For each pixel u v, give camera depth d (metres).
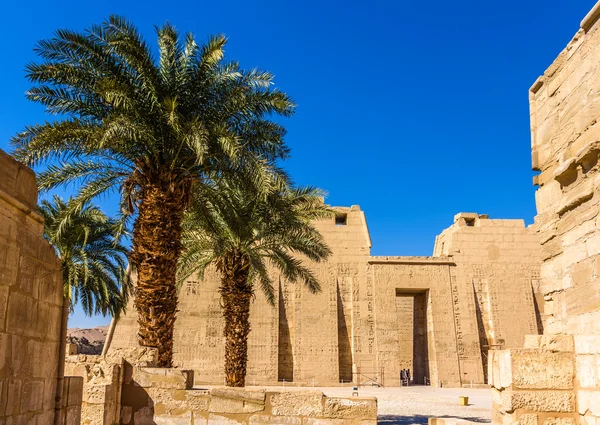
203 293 36.53
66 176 13.83
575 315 7.22
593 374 6.59
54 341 6.22
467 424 9.44
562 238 7.69
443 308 37.53
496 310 37.75
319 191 19.02
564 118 7.78
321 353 35.97
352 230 39.19
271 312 36.16
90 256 23.59
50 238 21.48
